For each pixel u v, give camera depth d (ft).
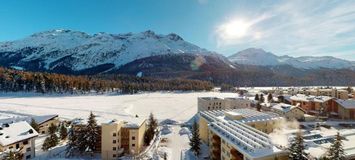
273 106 369.50
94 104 554.87
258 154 139.33
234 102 416.46
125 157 228.63
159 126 355.56
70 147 234.99
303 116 341.21
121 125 240.94
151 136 278.46
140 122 257.34
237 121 216.95
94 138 236.22
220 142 197.47
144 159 220.64
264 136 174.60
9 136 211.82
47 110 461.78
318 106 390.21
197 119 348.18
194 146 227.20
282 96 474.49
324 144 157.38
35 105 513.86
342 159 128.26
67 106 515.91
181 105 567.59
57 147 252.62
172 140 287.07
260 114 244.22
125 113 446.60
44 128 316.60
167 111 489.26
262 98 529.04
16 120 309.22
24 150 216.74
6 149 199.11
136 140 238.89
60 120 369.09
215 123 210.59
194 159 220.43
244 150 147.64
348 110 352.08
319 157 133.39
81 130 236.02
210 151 216.13
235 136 169.17
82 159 221.46
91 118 238.68
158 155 228.02
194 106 552.82
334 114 366.22
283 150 141.79
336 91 501.15
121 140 240.53
